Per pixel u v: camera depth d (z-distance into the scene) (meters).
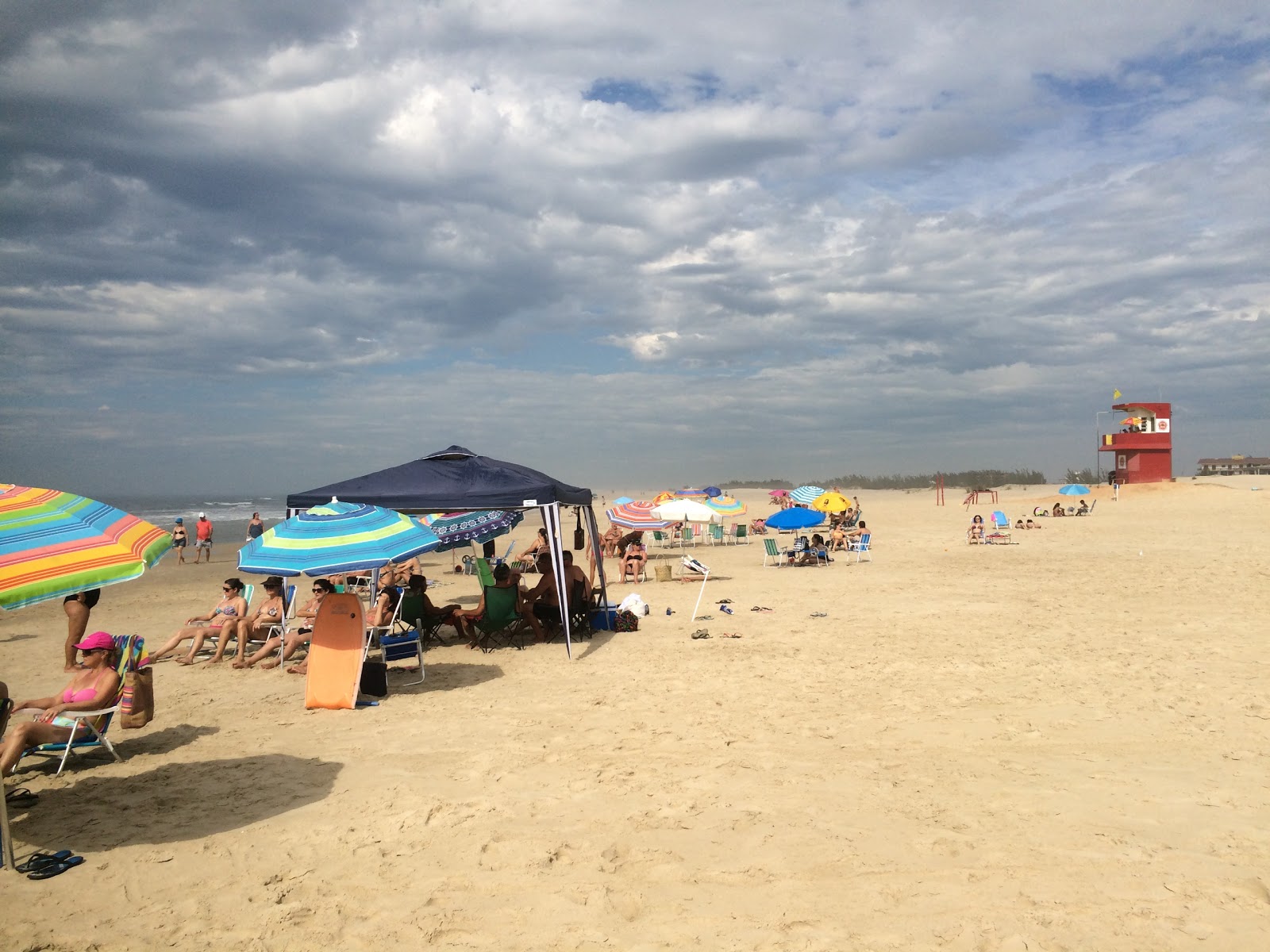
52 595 4.03
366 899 4.23
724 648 10.62
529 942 3.78
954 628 11.71
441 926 3.94
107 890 4.37
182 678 9.55
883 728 6.97
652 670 9.48
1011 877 4.27
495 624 10.92
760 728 7.04
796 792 5.55
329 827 5.15
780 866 4.45
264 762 6.45
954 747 6.44
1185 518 35.09
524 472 11.80
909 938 3.72
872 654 10.05
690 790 5.62
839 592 16.00
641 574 19.02
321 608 8.28
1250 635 10.62
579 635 11.81
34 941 3.85
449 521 14.29
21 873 4.56
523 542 31.59
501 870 4.50
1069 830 4.83
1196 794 5.35
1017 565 20.16
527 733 7.09
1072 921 3.82
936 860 4.48
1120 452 57.69
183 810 5.48
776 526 18.92
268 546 8.06
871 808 5.23
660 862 4.55
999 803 5.27
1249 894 4.03
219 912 4.12
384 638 9.39
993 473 121.56
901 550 25.36
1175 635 10.76
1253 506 38.78
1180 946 3.60
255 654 10.20
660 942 3.74
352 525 8.42
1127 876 4.25
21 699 8.90
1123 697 7.79
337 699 8.02
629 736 6.91
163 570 24.52
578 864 4.56
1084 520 36.72
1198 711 7.29
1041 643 10.52
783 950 3.64
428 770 6.18
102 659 6.55
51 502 4.62
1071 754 6.21
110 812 5.47
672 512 18.73
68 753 6.20
